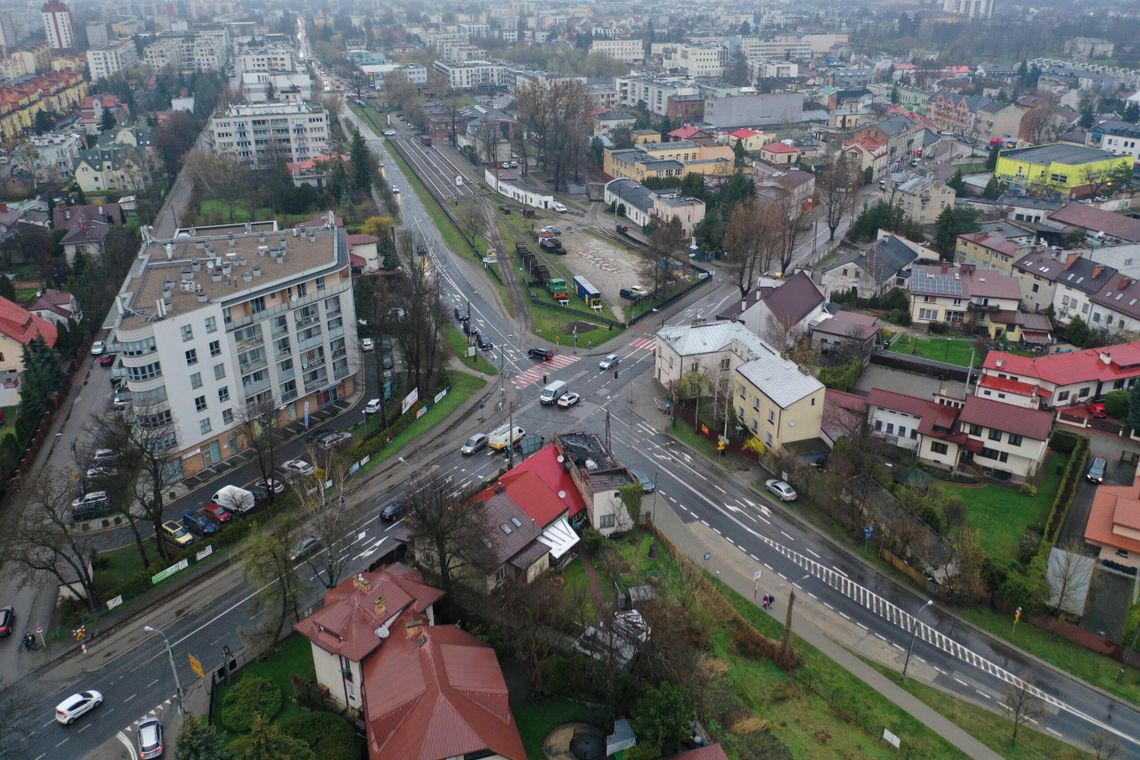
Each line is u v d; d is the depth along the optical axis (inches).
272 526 4284.0
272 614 3565.5
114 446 4242.1
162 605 3806.6
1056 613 3784.5
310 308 5315.0
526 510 3971.5
